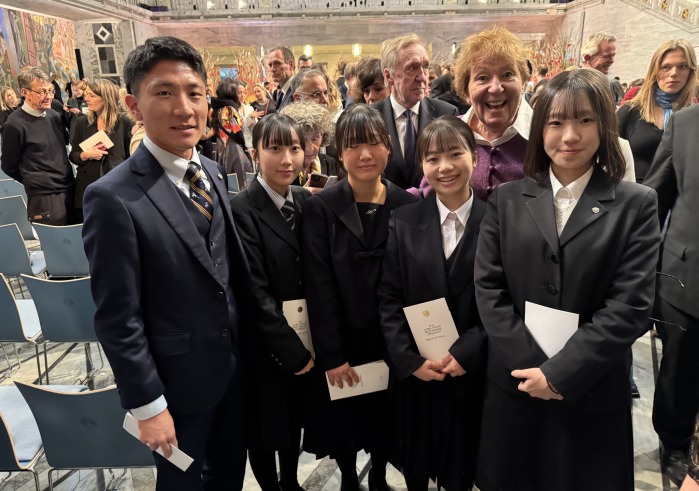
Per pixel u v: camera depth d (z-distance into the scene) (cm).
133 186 121
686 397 191
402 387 162
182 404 131
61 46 1214
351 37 1369
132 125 392
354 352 165
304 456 218
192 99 121
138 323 120
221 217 139
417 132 216
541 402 131
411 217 156
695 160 172
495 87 159
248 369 161
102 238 115
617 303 118
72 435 139
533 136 130
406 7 1334
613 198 121
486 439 143
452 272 148
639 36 1070
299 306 163
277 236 158
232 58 1378
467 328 151
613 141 121
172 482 138
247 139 484
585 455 129
